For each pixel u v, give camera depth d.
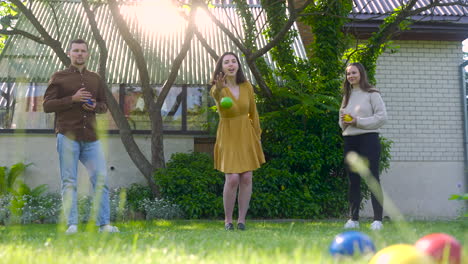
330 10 7.89
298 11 6.75
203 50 9.47
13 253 1.77
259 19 10.14
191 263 1.59
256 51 7.75
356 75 4.75
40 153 8.41
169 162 7.89
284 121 7.76
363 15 9.66
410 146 9.86
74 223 3.75
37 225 5.49
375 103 4.66
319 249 1.96
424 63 10.04
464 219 4.40
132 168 8.55
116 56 9.10
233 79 4.47
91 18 7.30
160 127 7.68
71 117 3.94
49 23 9.53
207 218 7.18
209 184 7.48
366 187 7.34
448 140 9.95
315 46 8.04
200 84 8.82
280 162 7.62
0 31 7.21
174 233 3.43
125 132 7.61
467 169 9.87
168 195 7.20
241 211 4.35
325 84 7.69
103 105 4.24
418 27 9.68
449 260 1.39
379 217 4.48
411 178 9.78
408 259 1.17
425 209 9.73
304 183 7.54
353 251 1.67
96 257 1.69
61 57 7.52
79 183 7.92
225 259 1.68
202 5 7.18
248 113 4.52
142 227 4.50
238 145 4.36
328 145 7.63
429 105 9.98
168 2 8.12
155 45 9.50
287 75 7.89
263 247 2.20
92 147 3.96
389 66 9.97
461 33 9.95
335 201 7.40
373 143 4.60
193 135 8.74
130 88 8.79
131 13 10.22
